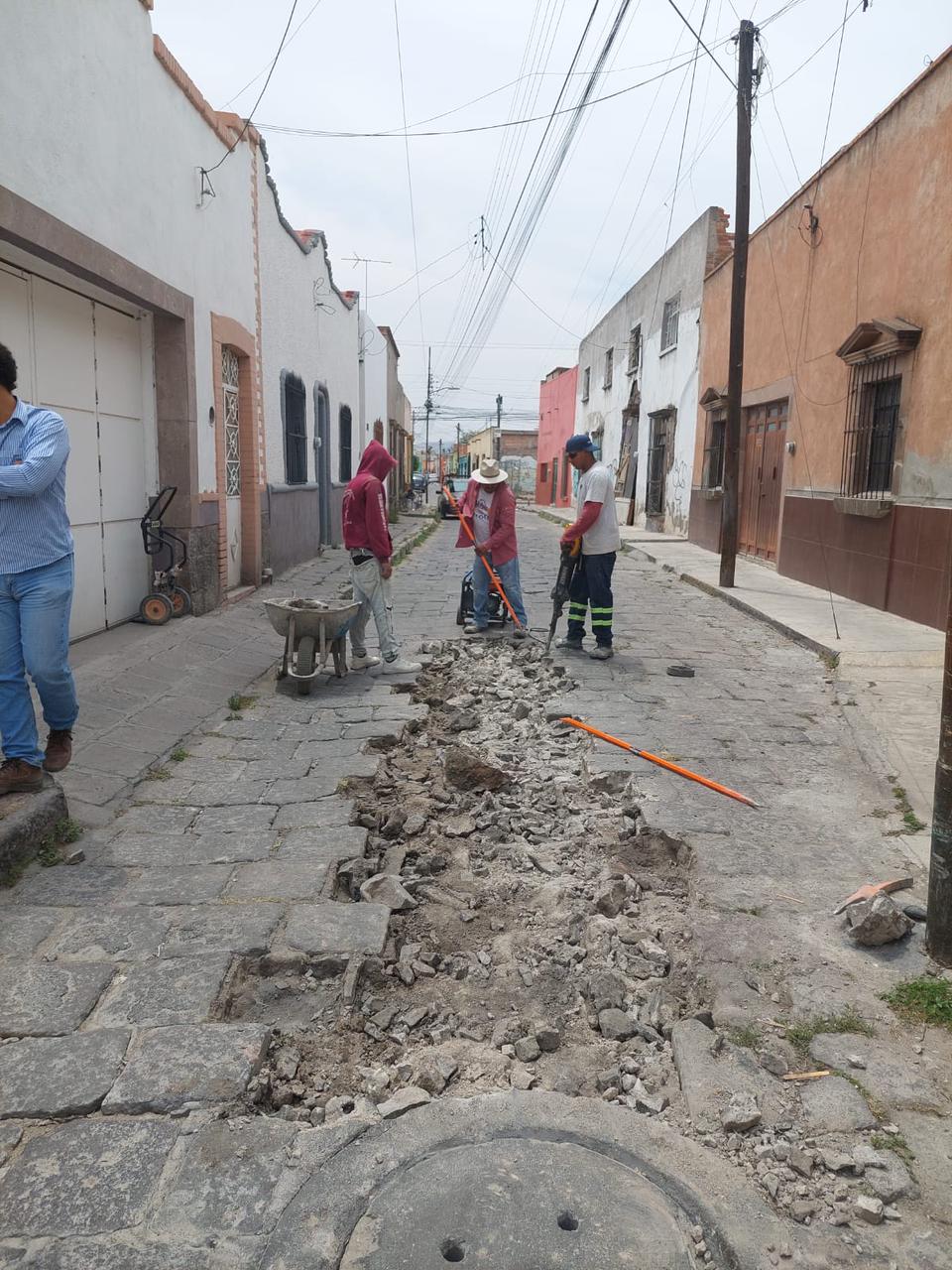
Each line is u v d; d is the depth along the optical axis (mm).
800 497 12531
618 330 27484
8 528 3680
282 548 12734
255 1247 2037
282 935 3342
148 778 4906
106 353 7508
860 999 3070
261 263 11422
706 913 3633
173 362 8250
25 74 5523
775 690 7094
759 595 11266
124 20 6918
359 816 4477
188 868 3865
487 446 70000
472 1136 2398
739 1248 2066
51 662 3840
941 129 8859
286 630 6699
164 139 7781
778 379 13625
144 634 7598
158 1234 2064
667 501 21078
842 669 7535
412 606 10734
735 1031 2900
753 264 14961
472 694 6930
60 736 4176
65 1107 2438
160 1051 2672
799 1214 2188
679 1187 2248
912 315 9422
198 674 6816
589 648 8336
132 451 8055
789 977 3197
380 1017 3008
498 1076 2740
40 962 3121
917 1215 2205
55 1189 2182
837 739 5867
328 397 16938
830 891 3828
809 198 12328
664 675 7461
